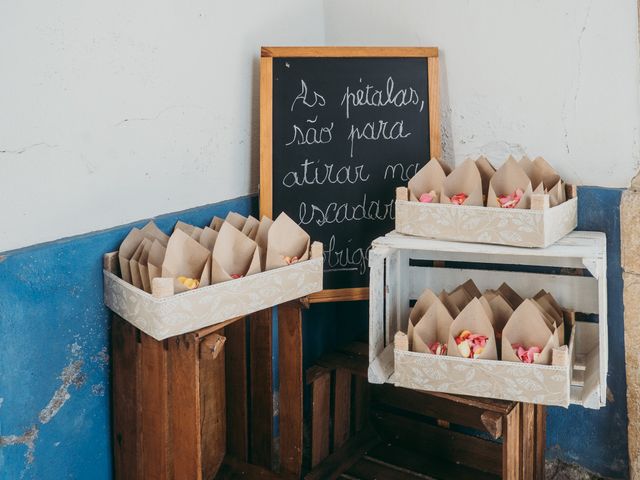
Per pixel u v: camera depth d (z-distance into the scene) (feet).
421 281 9.41
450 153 9.59
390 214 9.40
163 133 8.18
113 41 7.47
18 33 6.57
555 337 7.43
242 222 8.29
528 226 7.48
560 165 8.76
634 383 8.52
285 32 9.77
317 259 7.93
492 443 9.65
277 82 9.02
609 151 8.39
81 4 7.11
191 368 6.93
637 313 8.35
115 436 7.73
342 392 10.00
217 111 8.88
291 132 9.07
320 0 10.30
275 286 7.54
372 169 9.29
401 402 10.32
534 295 8.72
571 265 8.70
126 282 7.09
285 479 8.84
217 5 8.70
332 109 9.14
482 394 7.49
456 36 9.26
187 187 8.59
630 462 8.69
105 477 7.80
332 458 9.84
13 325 6.64
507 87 8.98
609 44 8.21
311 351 10.42
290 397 8.66
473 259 9.12
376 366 8.24
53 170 7.01
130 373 7.41
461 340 7.62
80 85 7.18
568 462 9.31
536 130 8.86
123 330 7.39
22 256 6.65
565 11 8.43
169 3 8.07
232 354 9.04
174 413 7.18
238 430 9.18
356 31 10.10
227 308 7.11
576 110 8.54
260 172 8.99
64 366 7.20
